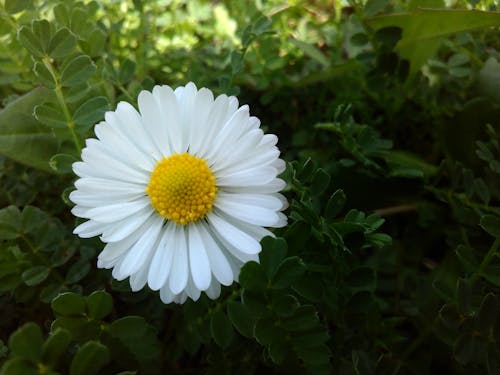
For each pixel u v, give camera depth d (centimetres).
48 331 5
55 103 6
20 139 5
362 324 5
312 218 5
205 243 5
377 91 7
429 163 8
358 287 5
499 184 5
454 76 7
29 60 6
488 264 5
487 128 7
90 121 5
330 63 8
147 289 5
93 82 6
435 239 7
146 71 8
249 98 8
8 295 5
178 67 8
